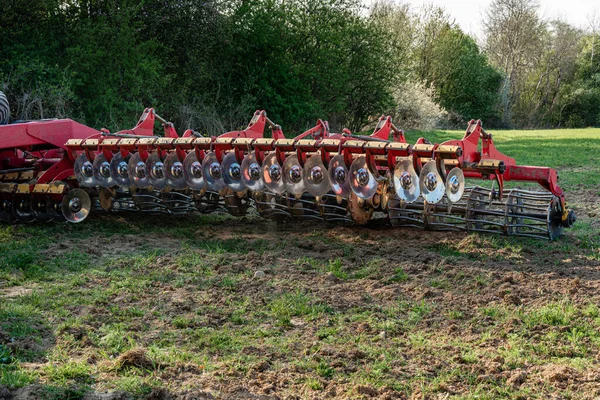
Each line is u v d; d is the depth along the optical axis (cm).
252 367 498
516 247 863
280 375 487
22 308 607
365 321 599
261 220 1085
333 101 3197
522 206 927
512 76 6988
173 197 1054
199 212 1109
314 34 2900
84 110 2156
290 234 963
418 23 5778
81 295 666
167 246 888
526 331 568
